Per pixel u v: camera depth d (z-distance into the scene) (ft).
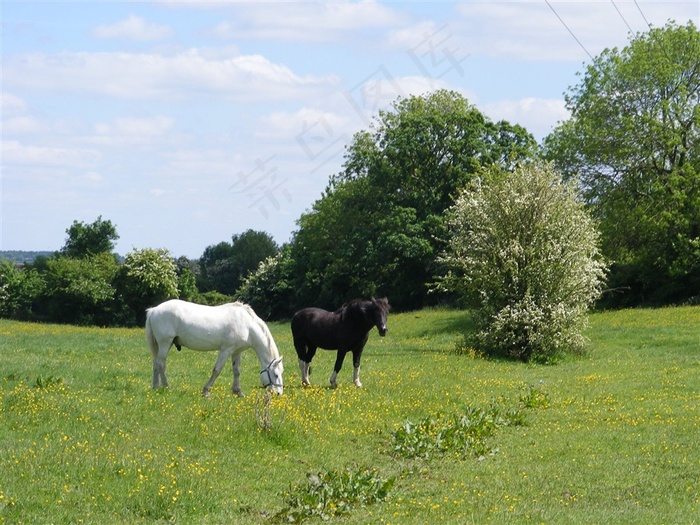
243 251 316.81
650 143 167.12
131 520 31.37
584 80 176.35
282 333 156.35
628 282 175.11
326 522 32.71
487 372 81.10
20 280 226.38
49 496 32.73
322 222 221.25
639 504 34.63
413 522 32.01
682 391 65.31
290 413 49.75
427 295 210.59
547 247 96.68
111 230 282.97
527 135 199.31
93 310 226.38
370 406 55.52
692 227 168.25
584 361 92.02
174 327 56.39
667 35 171.42
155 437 43.29
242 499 35.24
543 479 39.06
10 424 43.39
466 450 45.83
